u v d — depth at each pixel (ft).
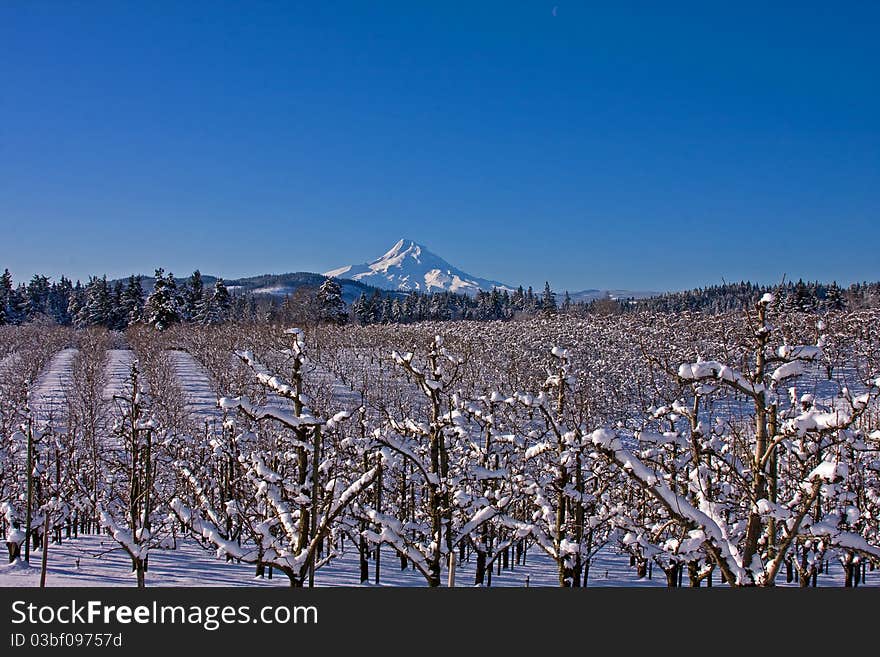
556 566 51.26
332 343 168.76
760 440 22.80
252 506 35.35
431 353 33.81
